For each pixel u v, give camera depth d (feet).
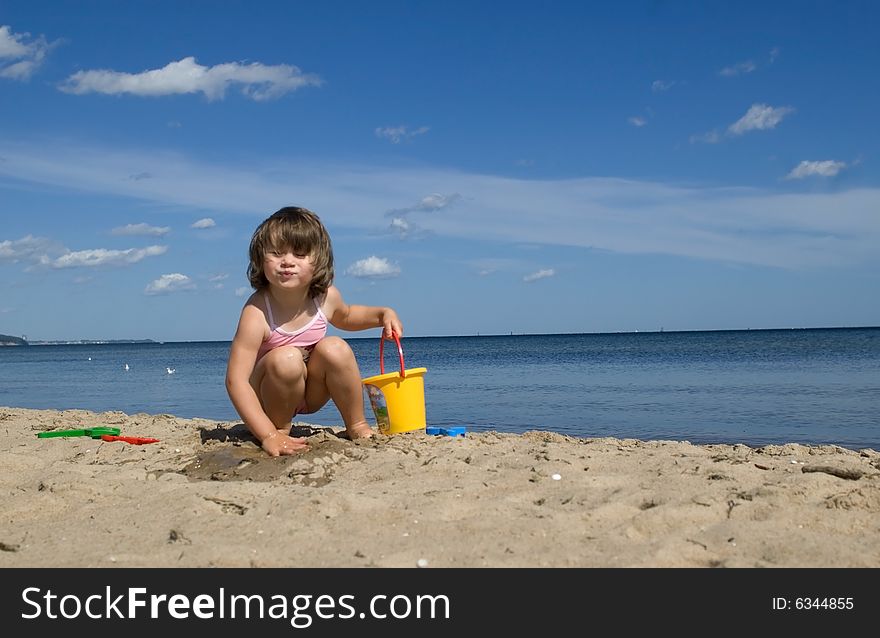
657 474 11.76
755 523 9.15
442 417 28.60
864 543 8.63
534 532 9.04
